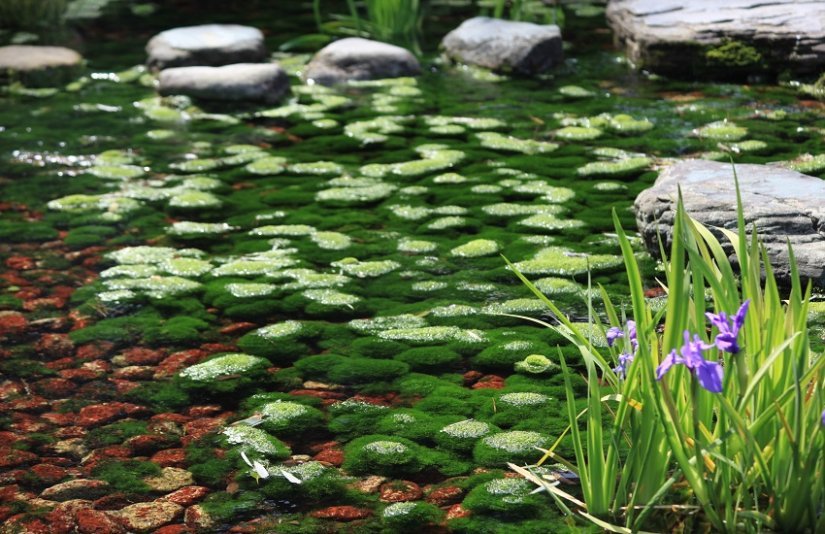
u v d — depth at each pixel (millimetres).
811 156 4949
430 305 3742
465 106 6117
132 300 3826
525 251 4141
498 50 6809
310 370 3326
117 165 5238
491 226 4406
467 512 2580
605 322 3551
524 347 3426
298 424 3018
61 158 5352
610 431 2873
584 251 4117
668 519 2465
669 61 6531
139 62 7082
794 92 6145
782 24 6375
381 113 6027
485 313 3668
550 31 6824
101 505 2648
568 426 2947
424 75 6793
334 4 8742
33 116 6039
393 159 5270
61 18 8297
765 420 2275
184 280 3986
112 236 4402
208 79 6230
